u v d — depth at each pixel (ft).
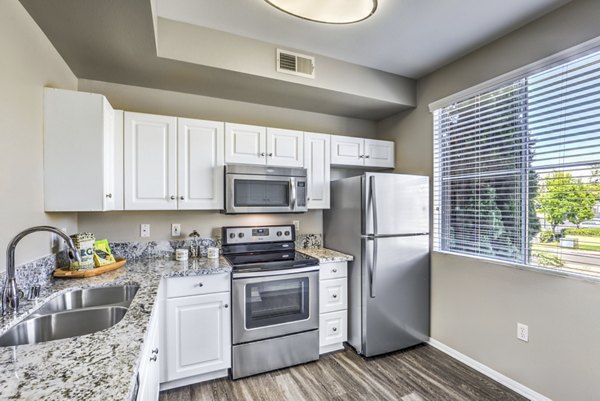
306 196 8.84
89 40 5.77
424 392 6.77
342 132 10.87
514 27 6.86
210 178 7.86
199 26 6.79
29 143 4.90
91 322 4.46
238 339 7.16
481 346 7.59
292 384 7.04
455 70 8.47
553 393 6.13
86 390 2.28
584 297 5.68
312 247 10.15
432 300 9.02
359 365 7.90
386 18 6.51
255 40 7.39
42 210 5.36
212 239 8.79
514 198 7.00
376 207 8.25
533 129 6.62
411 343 8.74
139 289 5.25
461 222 8.36
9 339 3.67
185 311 6.73
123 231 7.91
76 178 5.63
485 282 7.52
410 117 9.99
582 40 5.76
